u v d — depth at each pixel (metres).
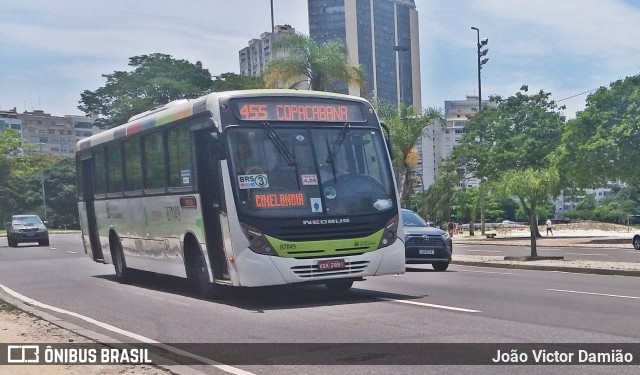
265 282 11.84
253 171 12.12
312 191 12.31
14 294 15.83
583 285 15.30
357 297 13.42
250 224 11.88
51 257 29.22
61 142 164.50
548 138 51.31
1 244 44.97
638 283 15.74
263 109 12.49
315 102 12.88
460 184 56.19
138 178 16.08
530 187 23.59
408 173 42.84
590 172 40.12
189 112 13.41
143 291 15.91
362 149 13.02
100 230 18.91
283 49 34.09
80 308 13.28
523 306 11.81
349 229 12.41
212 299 13.80
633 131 38.62
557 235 59.62
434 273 18.98
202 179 13.05
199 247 13.34
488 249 36.97
